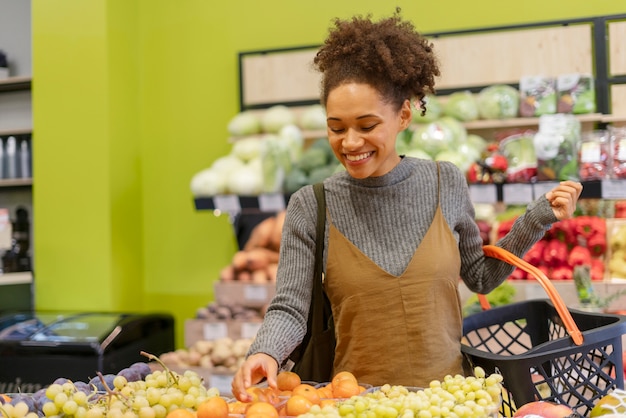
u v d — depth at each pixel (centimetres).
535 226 175
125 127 445
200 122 452
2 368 341
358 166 157
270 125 416
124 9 447
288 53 431
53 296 438
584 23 385
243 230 433
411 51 162
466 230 180
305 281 167
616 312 293
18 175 455
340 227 170
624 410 133
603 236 321
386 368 165
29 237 473
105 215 430
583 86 365
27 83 457
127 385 139
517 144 325
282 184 378
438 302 166
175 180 457
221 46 448
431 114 373
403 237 168
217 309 378
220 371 346
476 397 134
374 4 421
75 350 334
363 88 152
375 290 165
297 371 176
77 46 434
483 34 398
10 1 479
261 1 440
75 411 130
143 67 461
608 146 307
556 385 155
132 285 449
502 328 194
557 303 155
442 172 175
